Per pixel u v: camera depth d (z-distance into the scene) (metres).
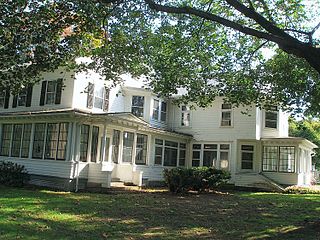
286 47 9.98
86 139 21.38
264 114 28.23
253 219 12.77
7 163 21.58
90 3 10.44
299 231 10.66
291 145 27.06
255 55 18.58
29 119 22.36
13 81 11.48
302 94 19.17
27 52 11.12
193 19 15.23
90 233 9.41
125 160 24.09
